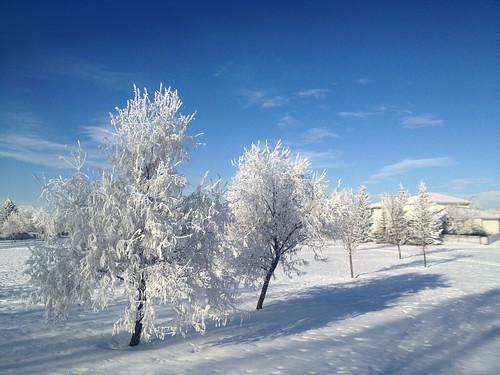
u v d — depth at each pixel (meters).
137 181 9.54
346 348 10.11
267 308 16.95
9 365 8.37
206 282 10.38
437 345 10.77
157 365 8.28
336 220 18.16
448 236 75.31
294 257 50.16
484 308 16.86
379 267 38.44
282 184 16.42
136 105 10.40
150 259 9.64
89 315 15.34
